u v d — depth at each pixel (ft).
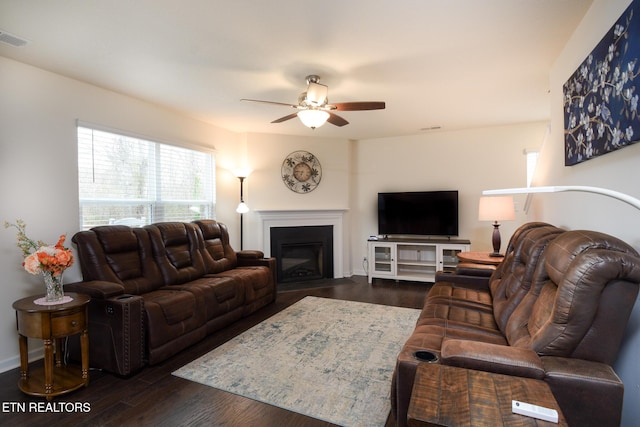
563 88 8.22
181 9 6.54
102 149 10.96
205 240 13.52
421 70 9.54
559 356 4.49
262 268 13.67
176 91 11.17
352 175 19.48
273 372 8.24
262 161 17.37
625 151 5.33
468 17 6.91
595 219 6.58
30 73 9.05
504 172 16.53
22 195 8.93
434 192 17.30
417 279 17.03
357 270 19.62
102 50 8.23
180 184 13.98
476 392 3.72
